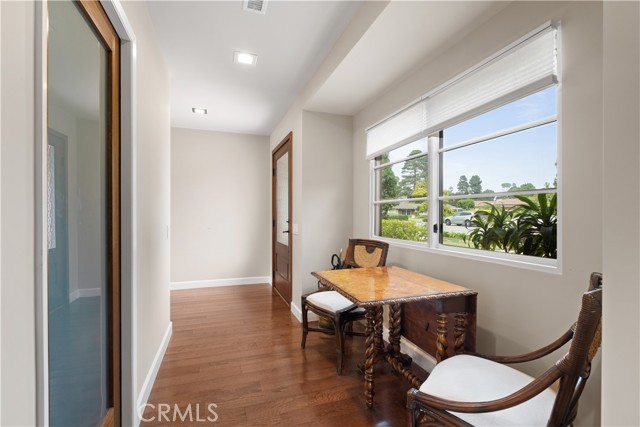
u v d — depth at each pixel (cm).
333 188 336
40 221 66
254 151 493
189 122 429
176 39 225
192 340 271
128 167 146
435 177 227
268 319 327
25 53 62
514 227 169
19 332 59
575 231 133
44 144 68
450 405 104
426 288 178
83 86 110
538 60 147
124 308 146
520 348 156
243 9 193
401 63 225
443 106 208
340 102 303
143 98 178
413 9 166
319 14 200
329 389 195
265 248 499
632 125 53
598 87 125
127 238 146
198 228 463
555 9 141
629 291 53
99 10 120
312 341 270
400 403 181
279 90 322
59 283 94
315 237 329
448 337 180
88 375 116
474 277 185
